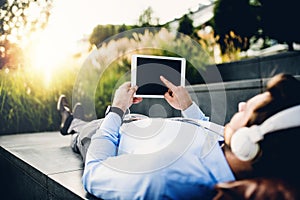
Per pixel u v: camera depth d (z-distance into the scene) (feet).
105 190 2.38
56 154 4.55
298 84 2.14
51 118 7.66
